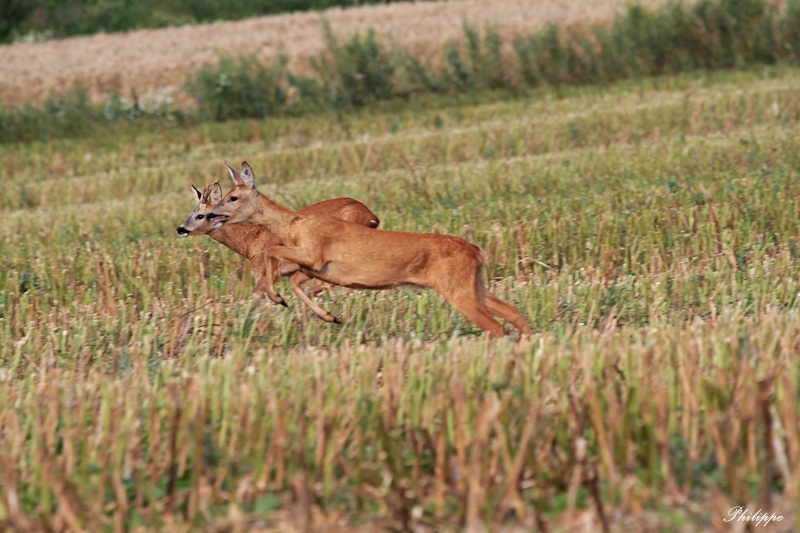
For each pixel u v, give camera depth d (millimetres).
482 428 21219
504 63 111938
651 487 21266
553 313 35094
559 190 55844
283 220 34219
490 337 32906
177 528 20812
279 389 25844
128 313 38125
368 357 27828
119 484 21156
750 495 20766
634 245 42281
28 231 58375
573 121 78375
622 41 109812
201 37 137000
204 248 46094
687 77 104062
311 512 20125
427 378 25875
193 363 30984
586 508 21141
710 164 59125
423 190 56125
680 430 24172
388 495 21062
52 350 32562
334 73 107750
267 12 160875
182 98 112562
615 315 34750
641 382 24375
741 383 24375
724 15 110125
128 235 53281
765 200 46094
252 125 96125
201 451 21547
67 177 79562
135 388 26047
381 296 37375
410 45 122938
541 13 132875
